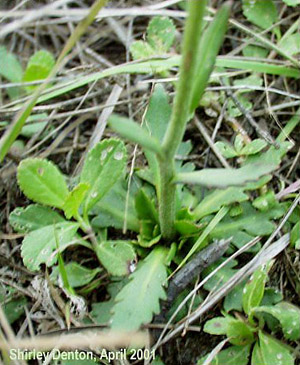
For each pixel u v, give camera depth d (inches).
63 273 11.8
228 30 15.4
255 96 14.4
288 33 14.6
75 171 13.9
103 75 13.3
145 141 9.4
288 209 12.5
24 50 16.5
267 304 11.9
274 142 13.0
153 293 11.4
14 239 13.4
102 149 12.3
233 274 12.1
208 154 13.9
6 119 14.0
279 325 11.8
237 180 10.1
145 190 13.2
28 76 14.7
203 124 14.2
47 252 11.8
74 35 11.1
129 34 15.6
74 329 11.8
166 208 11.6
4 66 15.1
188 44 9.2
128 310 11.2
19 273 13.0
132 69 13.3
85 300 12.5
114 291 12.2
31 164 12.0
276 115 14.1
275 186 13.3
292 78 14.5
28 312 12.6
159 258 12.1
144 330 11.7
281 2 15.2
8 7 16.3
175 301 12.0
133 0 15.9
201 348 12.0
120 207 12.9
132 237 13.1
